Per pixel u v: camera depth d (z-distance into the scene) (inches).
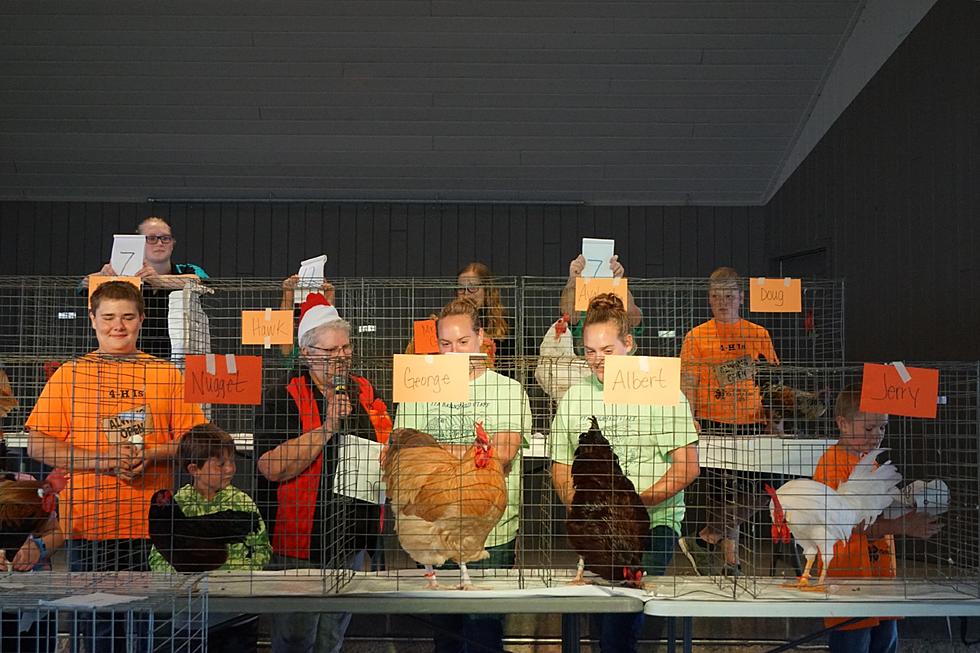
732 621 183.3
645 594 100.3
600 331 113.3
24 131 316.2
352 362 123.0
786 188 324.8
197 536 106.8
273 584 103.3
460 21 281.4
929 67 227.6
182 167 328.8
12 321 281.9
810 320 253.8
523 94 303.7
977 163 204.7
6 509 106.5
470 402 116.5
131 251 145.7
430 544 97.7
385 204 342.0
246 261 340.5
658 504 112.2
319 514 118.5
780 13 277.1
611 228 343.0
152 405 116.0
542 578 107.7
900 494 104.3
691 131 315.9
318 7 278.1
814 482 102.7
